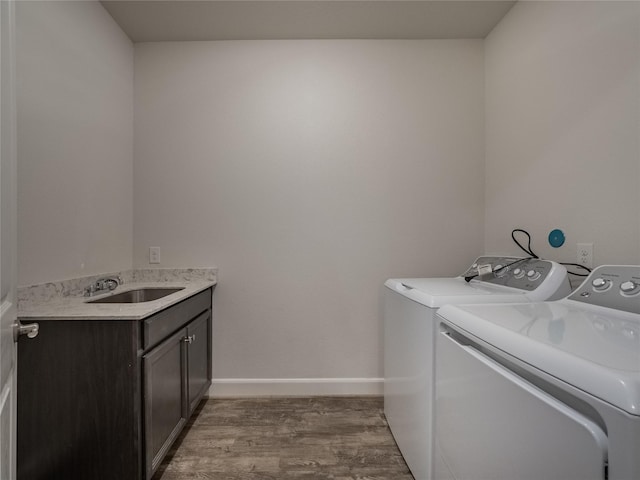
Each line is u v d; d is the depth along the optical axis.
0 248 0.65
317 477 1.47
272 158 2.24
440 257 2.24
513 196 1.93
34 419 1.25
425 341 1.30
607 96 1.30
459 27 2.12
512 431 0.75
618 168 1.26
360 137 2.24
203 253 2.23
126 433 1.24
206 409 2.06
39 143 1.44
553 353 0.66
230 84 2.23
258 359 2.24
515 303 1.23
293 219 2.25
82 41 1.73
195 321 1.89
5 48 0.68
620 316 0.97
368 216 2.24
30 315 1.23
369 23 2.07
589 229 1.39
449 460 1.10
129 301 1.94
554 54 1.59
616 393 0.51
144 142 2.21
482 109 2.22
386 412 1.89
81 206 1.72
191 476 1.48
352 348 2.25
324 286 2.25
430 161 2.24
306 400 2.17
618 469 0.50
